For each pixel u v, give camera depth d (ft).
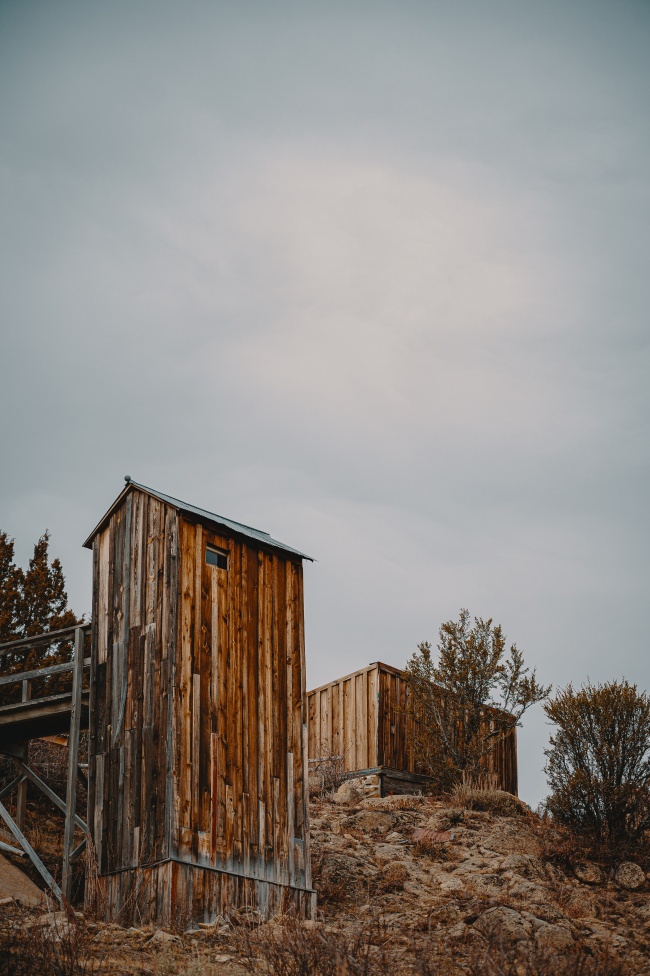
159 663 51.83
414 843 61.57
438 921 49.06
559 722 64.23
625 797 60.90
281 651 56.95
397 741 74.23
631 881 56.85
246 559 56.70
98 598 56.65
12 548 82.28
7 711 58.03
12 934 41.34
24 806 59.41
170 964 39.42
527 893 53.21
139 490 56.34
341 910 52.70
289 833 53.57
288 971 37.65
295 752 55.62
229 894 49.29
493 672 74.33
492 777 71.92
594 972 38.42
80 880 56.24
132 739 51.88
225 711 52.65
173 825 48.34
